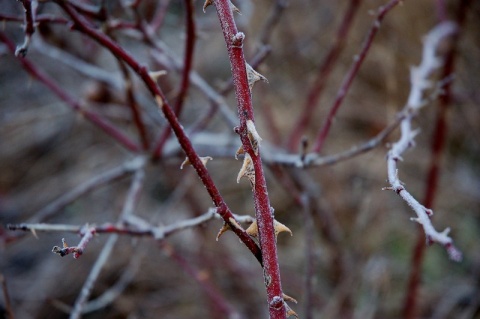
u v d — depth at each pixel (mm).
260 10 3303
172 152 2248
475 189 3232
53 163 3721
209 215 1522
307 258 2029
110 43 1298
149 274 3004
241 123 990
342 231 3004
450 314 2812
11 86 3723
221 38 3807
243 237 1100
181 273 2951
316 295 2727
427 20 3256
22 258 3379
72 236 3393
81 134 3766
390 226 3137
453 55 2504
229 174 3611
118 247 3045
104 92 2689
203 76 3746
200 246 2881
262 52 1860
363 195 3074
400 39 3297
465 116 3242
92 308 2268
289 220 3312
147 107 2816
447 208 3195
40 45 2432
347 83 1818
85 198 3533
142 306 2945
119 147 3590
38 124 3824
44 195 3602
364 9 3307
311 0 3482
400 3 1693
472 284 2857
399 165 3305
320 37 3445
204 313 2977
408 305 2533
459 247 3076
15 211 3572
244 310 2910
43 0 1449
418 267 2480
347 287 2613
